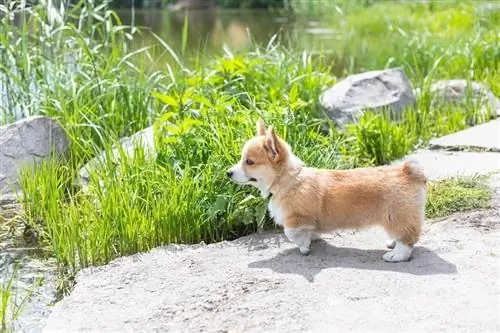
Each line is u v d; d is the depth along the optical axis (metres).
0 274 2.72
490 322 2.30
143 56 3.86
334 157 3.13
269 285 2.49
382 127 3.39
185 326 2.36
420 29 6.82
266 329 2.33
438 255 2.61
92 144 3.25
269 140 2.60
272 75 3.67
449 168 3.22
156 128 3.13
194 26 8.81
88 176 3.17
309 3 10.44
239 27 8.62
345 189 2.60
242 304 2.42
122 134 3.48
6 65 3.62
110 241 2.76
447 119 3.80
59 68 3.59
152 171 2.93
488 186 3.02
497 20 6.79
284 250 2.70
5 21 3.62
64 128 3.31
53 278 2.69
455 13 7.54
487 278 2.47
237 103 3.24
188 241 2.83
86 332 2.36
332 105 3.62
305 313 2.37
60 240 2.77
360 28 7.82
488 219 2.80
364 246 2.70
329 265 2.58
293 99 3.23
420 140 3.59
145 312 2.42
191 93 3.25
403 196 2.56
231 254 2.69
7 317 2.50
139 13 10.88
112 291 2.53
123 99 3.59
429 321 2.31
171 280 2.56
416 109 3.78
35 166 3.12
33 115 3.51
